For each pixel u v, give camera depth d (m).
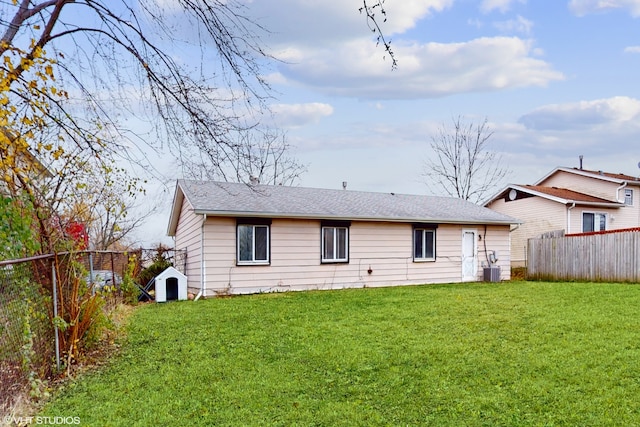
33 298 4.87
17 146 4.82
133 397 4.63
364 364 5.70
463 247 17.84
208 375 5.31
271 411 4.29
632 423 3.90
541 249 18.11
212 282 13.12
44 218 5.70
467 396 4.60
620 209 24.84
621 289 12.32
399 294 12.44
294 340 6.95
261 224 13.94
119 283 11.79
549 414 4.13
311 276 14.71
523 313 8.75
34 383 4.39
